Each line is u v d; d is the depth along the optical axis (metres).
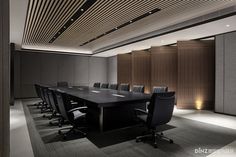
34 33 6.49
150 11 4.40
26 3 3.46
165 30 5.55
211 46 6.36
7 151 1.93
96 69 11.89
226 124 4.47
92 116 4.23
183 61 6.62
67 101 3.22
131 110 4.34
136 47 8.29
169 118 3.16
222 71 5.68
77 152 2.79
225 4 3.88
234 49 5.36
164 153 2.77
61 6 4.09
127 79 10.22
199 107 6.53
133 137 3.47
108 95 4.34
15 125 4.30
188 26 4.83
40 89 5.69
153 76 7.79
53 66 10.38
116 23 5.35
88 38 7.47
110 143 3.16
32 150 2.87
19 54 9.48
